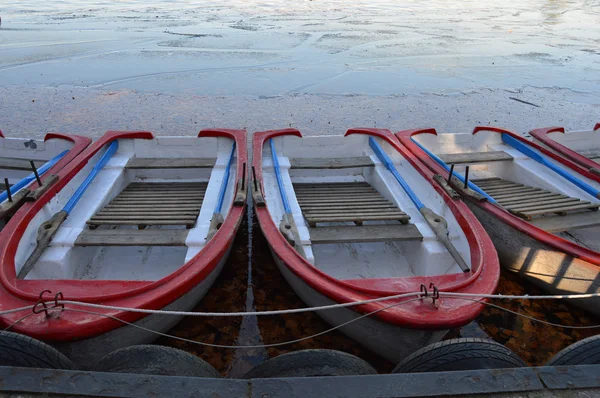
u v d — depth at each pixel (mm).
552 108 10570
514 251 4453
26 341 2699
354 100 10969
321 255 4699
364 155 6195
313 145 6227
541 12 27906
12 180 5945
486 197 4668
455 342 2850
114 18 21266
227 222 4004
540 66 14492
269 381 2328
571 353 2885
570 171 5586
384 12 26000
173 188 5500
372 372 2838
